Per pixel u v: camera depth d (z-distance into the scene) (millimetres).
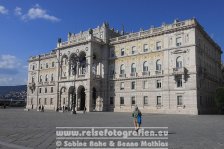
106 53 82688
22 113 57094
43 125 27141
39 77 110688
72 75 83312
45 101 105250
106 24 85250
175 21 67875
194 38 63594
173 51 67188
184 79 64062
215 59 82062
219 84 83500
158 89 69438
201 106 64625
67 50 86250
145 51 74312
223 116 52094
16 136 18547
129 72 77125
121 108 77000
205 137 18891
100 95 81000
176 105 65062
